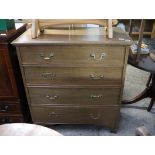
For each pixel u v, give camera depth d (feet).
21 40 4.31
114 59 4.36
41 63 4.51
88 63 4.45
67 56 4.38
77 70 4.59
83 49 4.26
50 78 4.75
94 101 5.10
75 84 4.82
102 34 4.65
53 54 4.36
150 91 6.21
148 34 10.21
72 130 5.82
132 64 4.88
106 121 5.45
